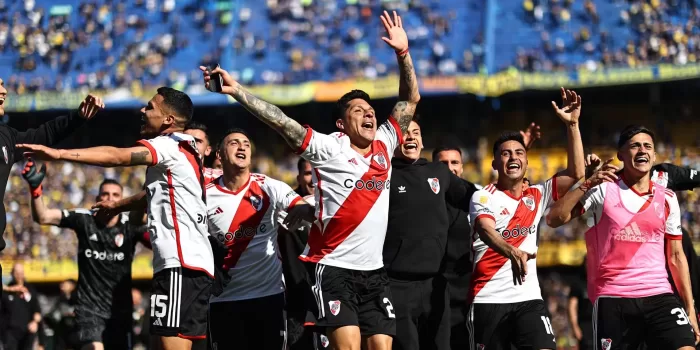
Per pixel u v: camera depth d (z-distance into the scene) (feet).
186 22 106.01
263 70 98.02
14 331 42.68
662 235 24.52
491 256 24.11
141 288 81.76
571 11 98.32
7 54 104.83
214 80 19.62
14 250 84.84
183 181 20.92
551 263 77.82
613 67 88.02
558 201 23.86
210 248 21.62
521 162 24.17
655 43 91.50
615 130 92.53
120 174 95.30
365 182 21.39
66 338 44.14
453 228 26.55
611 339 24.16
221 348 24.68
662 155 89.40
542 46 94.79
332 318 20.86
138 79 99.40
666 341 23.54
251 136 97.35
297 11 104.47
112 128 99.19
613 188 24.62
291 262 28.02
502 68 93.09
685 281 25.03
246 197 24.67
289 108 95.91
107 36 105.40
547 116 93.30
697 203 80.02
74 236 84.94
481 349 24.04
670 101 91.91
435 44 96.89
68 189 93.91
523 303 23.88
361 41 99.55
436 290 25.12
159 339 20.75
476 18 99.60
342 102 21.97
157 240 20.86
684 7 95.81
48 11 108.99
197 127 27.17
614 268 24.34
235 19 105.29
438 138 93.20
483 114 93.04
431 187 24.90
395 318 22.26
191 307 20.85
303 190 29.94
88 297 30.94
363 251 21.39
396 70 94.68
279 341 24.76
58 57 103.65
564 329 69.15
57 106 95.35
